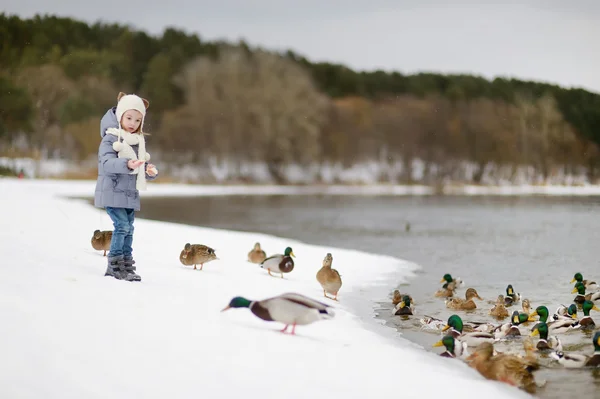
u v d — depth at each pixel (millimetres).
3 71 127688
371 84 178625
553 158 163000
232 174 131500
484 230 40250
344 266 20828
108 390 6555
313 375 7824
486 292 17906
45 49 140125
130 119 12188
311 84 145500
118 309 9578
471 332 12102
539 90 174750
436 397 7570
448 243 31750
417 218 51906
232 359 8055
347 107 158625
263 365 7973
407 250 28312
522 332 12836
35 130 120438
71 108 121188
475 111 165125
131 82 144750
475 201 86625
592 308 14945
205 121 132125
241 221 45969
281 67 141625
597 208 69000
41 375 6613
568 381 9500
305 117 137875
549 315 15047
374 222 46750
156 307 10133
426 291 17422
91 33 152750
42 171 110000
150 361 7543
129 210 12586
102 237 15945
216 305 11203
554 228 42031
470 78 177625
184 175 126750
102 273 12711
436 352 10641
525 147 161750
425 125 158875
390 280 18797
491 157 159750
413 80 179000
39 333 7789
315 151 139500
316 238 34062
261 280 15750
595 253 27531
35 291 9859
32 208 31328
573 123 173000
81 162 117812
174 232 26391
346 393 7293
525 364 9742
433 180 155250
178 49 150500
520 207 70938
